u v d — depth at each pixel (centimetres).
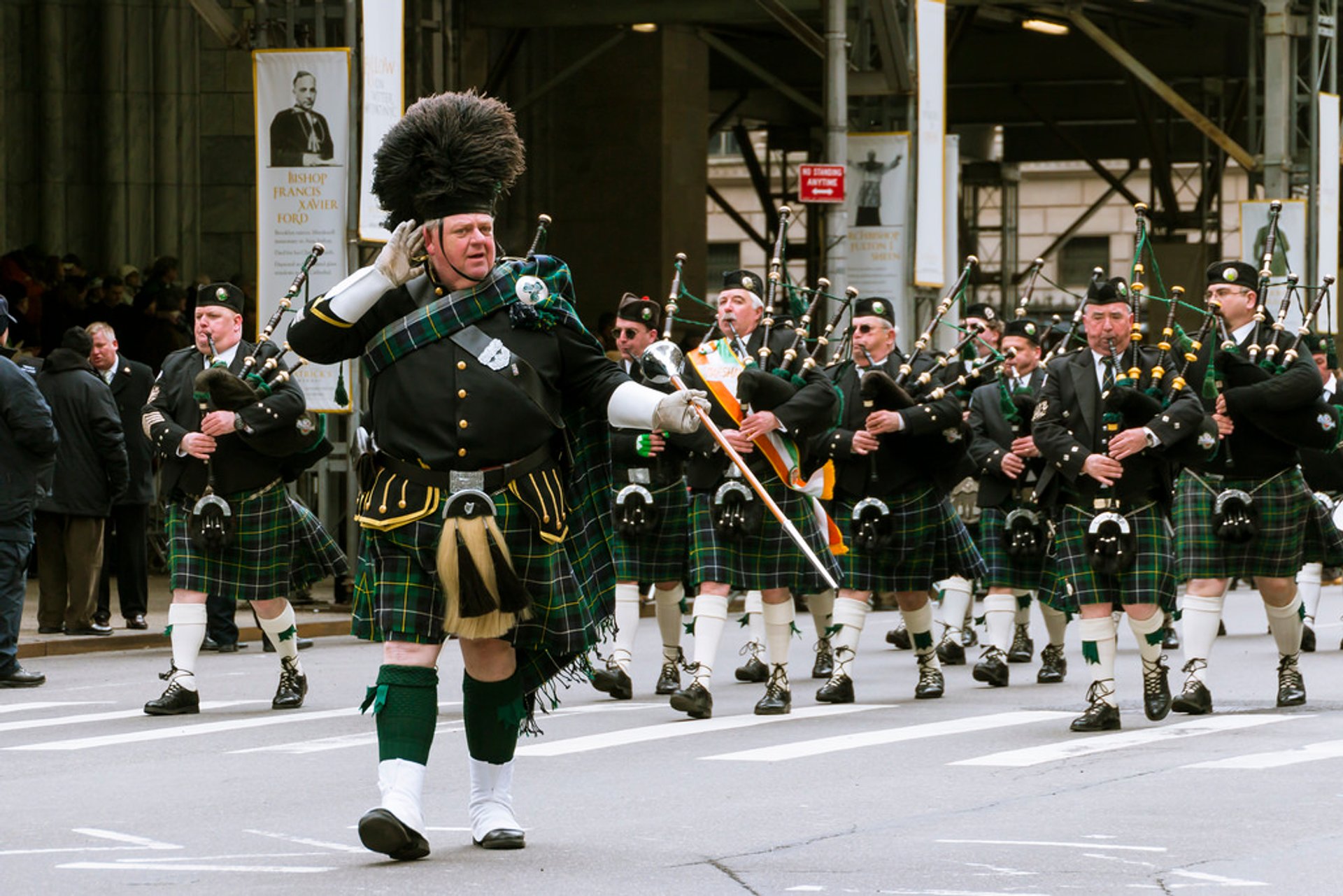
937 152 3603
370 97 2867
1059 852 1168
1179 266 6053
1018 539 2114
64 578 2609
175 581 1886
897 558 2005
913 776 1470
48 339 3288
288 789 1431
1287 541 1866
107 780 1482
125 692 2091
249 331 3803
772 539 1853
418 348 1112
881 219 3556
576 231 4719
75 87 4316
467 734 1180
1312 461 2439
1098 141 7212
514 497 1111
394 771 1120
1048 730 1736
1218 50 5666
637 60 4659
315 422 1889
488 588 1085
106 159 4312
